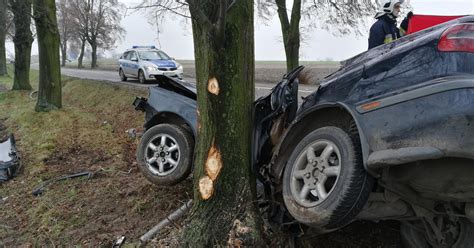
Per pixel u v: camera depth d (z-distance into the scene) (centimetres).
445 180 284
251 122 398
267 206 394
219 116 378
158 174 492
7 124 1191
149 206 529
